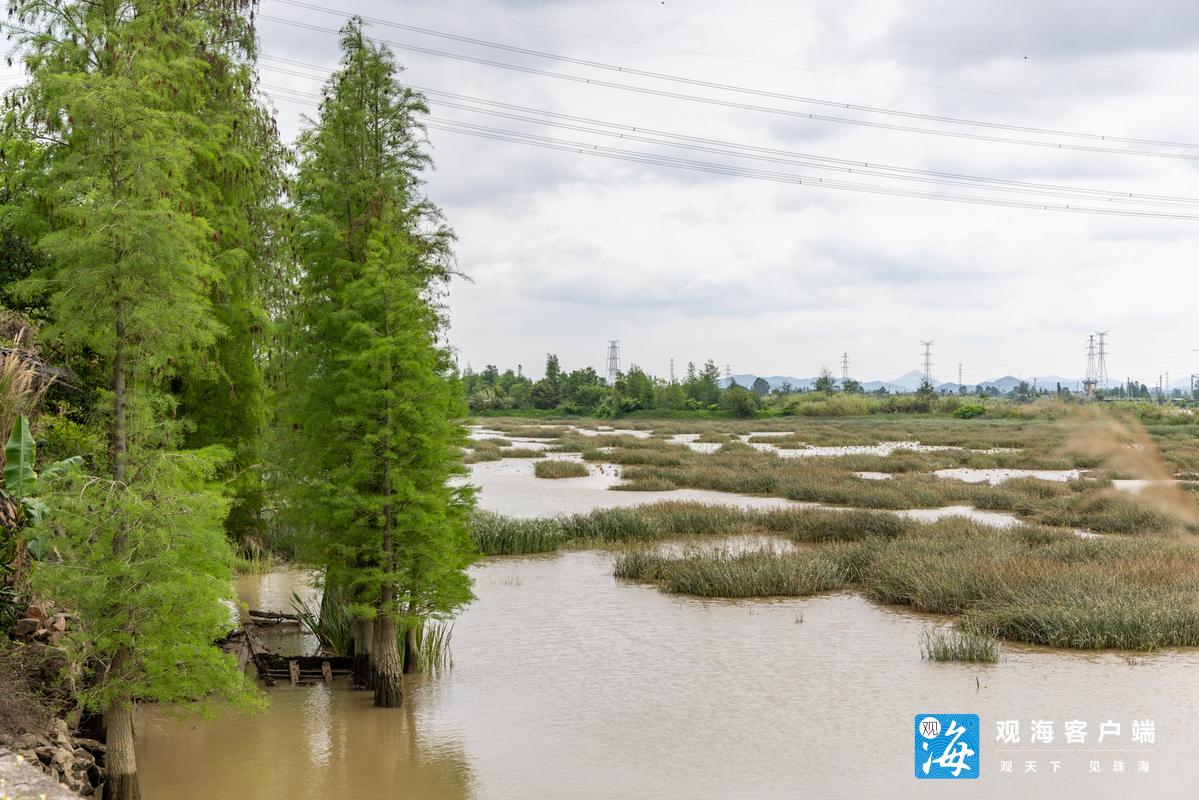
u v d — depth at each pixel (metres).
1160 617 15.23
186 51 16.33
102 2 13.58
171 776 10.01
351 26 14.34
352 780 9.88
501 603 18.86
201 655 8.85
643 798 9.34
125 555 8.64
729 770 10.05
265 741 11.16
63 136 13.22
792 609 18.30
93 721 9.84
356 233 14.33
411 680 13.70
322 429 13.67
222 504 9.24
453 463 14.12
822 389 168.62
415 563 12.88
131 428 9.34
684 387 146.75
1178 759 10.20
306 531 13.76
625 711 12.10
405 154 14.65
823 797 9.33
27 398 11.91
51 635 10.23
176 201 10.33
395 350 12.84
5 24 13.44
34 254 14.33
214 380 17.59
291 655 14.93
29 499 10.12
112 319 9.23
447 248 15.22
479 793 9.49
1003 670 13.79
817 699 12.48
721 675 13.66
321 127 14.41
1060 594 16.55
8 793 6.45
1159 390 173.50
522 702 12.55
